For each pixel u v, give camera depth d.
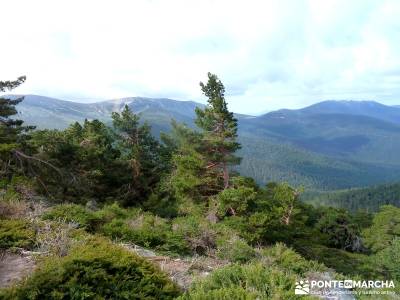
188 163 24.69
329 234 53.06
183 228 11.93
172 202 26.75
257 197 24.03
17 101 22.78
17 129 21.69
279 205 26.47
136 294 5.87
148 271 6.51
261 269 6.87
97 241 7.90
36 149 23.03
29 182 19.38
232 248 11.14
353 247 52.09
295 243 25.77
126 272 6.34
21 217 9.98
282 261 11.26
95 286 5.83
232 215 21.59
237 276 6.71
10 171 20.39
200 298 5.69
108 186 30.05
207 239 11.66
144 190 32.22
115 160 31.34
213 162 25.20
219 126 25.08
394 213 40.69
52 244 7.82
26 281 5.68
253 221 19.78
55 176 22.08
